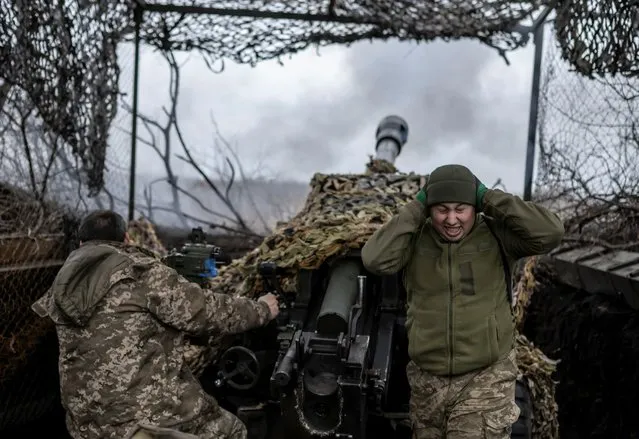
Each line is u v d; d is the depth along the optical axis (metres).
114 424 2.34
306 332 2.79
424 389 2.51
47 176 3.95
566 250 4.49
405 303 3.24
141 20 5.57
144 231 5.17
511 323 2.45
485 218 2.47
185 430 2.45
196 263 3.01
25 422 3.83
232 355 2.99
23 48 3.65
